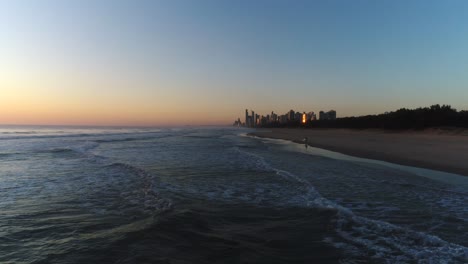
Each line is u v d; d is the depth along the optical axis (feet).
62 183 40.01
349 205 29.17
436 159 62.49
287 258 17.12
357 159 68.64
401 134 178.70
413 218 24.94
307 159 69.00
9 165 56.90
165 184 39.19
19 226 22.65
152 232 20.59
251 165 58.18
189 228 21.58
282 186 38.22
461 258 17.26
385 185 38.63
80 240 19.60
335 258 17.22
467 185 38.55
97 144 118.93
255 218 24.63
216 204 29.27
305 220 24.12
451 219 24.59
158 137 188.14
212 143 133.59
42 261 16.66
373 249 18.49
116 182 40.68
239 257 17.06
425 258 17.30
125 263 16.15
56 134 197.47
